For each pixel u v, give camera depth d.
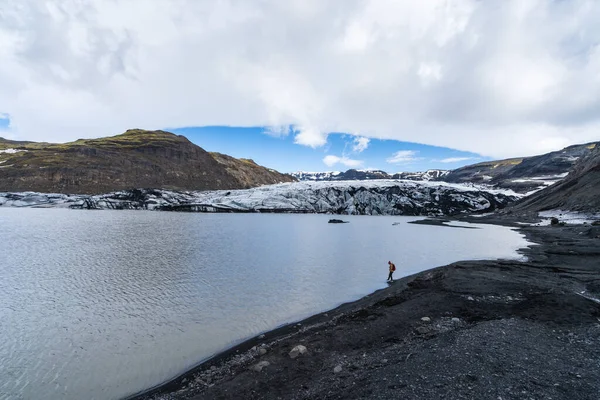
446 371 11.08
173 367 14.48
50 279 30.17
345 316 19.33
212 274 32.31
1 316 20.98
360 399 9.93
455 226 87.12
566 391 9.44
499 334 14.24
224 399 11.09
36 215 107.44
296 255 43.66
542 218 80.94
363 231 76.50
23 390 12.84
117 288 27.31
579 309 17.27
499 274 26.53
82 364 14.89
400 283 27.20
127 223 86.00
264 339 17.09
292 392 11.20
